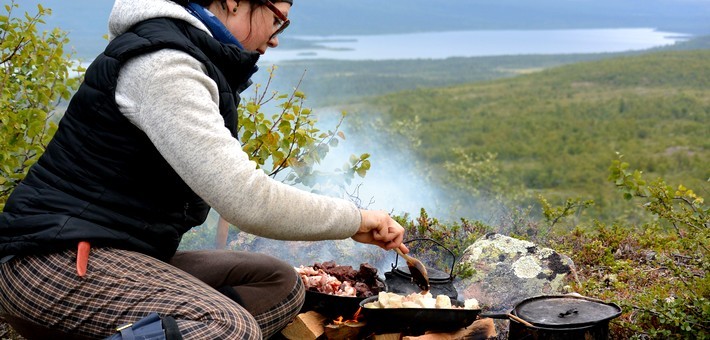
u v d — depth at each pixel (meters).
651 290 3.49
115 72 1.86
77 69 4.39
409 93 148.00
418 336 2.67
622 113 123.25
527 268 3.66
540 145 93.50
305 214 1.93
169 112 1.81
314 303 2.82
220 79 1.99
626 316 3.21
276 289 2.38
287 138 3.86
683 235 4.69
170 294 1.87
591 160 79.38
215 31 2.07
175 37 1.90
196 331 1.78
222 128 1.86
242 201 1.82
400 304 2.66
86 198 1.91
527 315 2.59
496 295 3.60
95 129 1.90
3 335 3.10
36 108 3.93
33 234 1.87
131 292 1.86
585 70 183.75
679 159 79.25
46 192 1.91
